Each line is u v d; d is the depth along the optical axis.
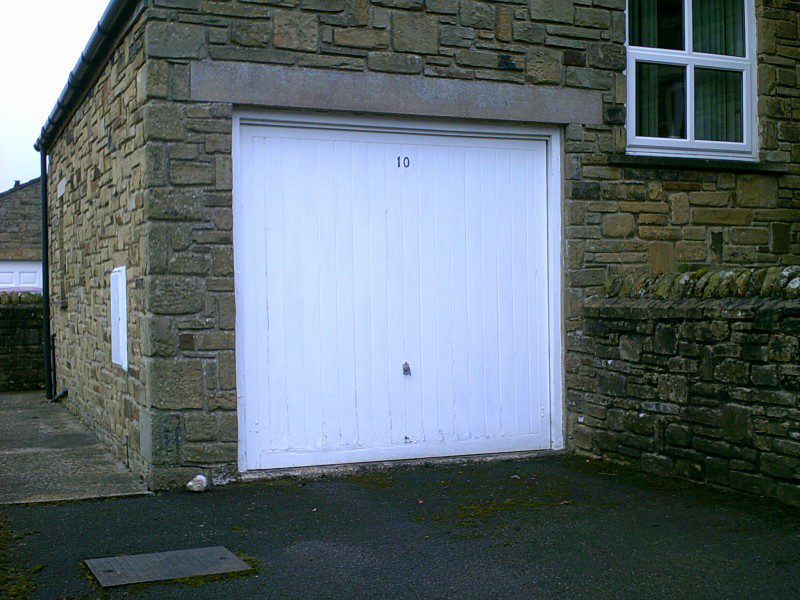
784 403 5.46
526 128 7.28
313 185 6.77
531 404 7.39
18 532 5.24
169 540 5.07
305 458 6.74
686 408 6.20
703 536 4.95
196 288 6.32
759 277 5.78
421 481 6.47
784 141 8.09
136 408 6.78
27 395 12.99
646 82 7.72
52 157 12.15
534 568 4.49
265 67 6.48
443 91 6.94
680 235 7.64
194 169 6.32
